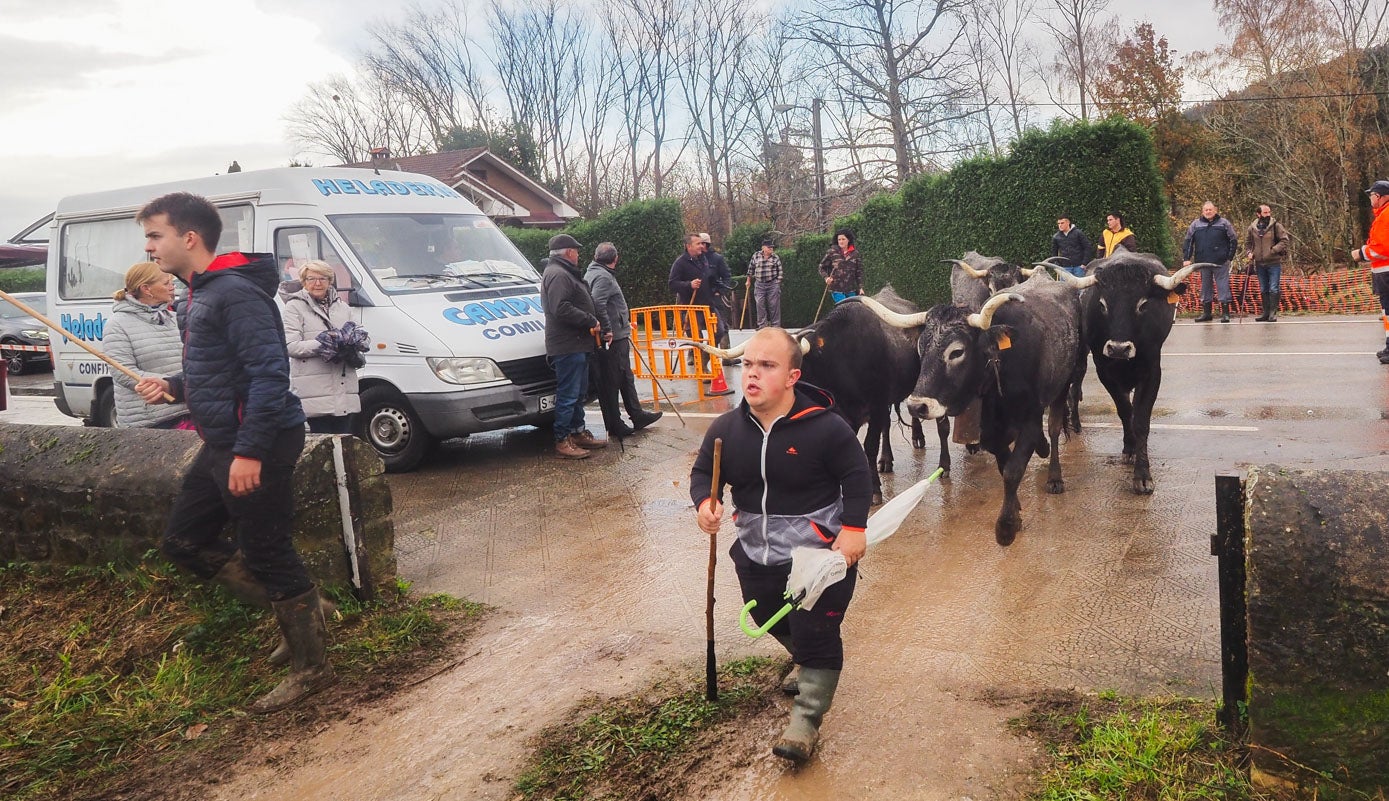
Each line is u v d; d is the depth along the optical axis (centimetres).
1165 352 1254
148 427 616
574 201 4681
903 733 360
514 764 358
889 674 409
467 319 829
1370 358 1081
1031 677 397
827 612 336
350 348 680
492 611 505
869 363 660
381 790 348
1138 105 3116
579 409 887
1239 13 3020
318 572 488
